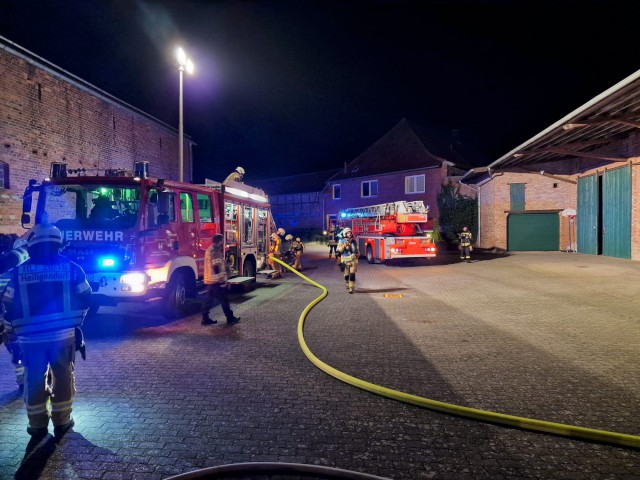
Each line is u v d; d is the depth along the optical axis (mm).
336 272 16031
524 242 22719
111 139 18406
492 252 22875
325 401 4078
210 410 3896
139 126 20531
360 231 20375
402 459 3041
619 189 17000
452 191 28906
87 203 7312
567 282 11531
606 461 2984
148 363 5270
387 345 5941
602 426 3469
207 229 9102
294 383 4562
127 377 4777
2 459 3115
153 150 21812
